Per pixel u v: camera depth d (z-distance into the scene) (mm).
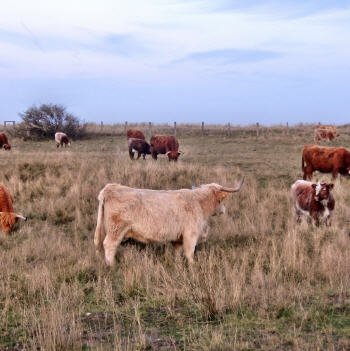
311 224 10531
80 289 6496
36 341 4863
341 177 16328
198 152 25906
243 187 14148
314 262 7586
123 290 6547
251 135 34719
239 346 4621
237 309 5660
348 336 4848
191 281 6551
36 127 34375
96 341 4895
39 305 6066
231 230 9984
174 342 4848
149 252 8367
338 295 6176
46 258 8203
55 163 15633
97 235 8062
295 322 5266
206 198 8445
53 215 11445
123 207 7855
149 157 26000
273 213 12047
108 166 15797
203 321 5426
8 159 17078
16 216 10109
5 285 6738
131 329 5273
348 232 10094
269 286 6410
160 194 8141
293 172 17188
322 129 30984
